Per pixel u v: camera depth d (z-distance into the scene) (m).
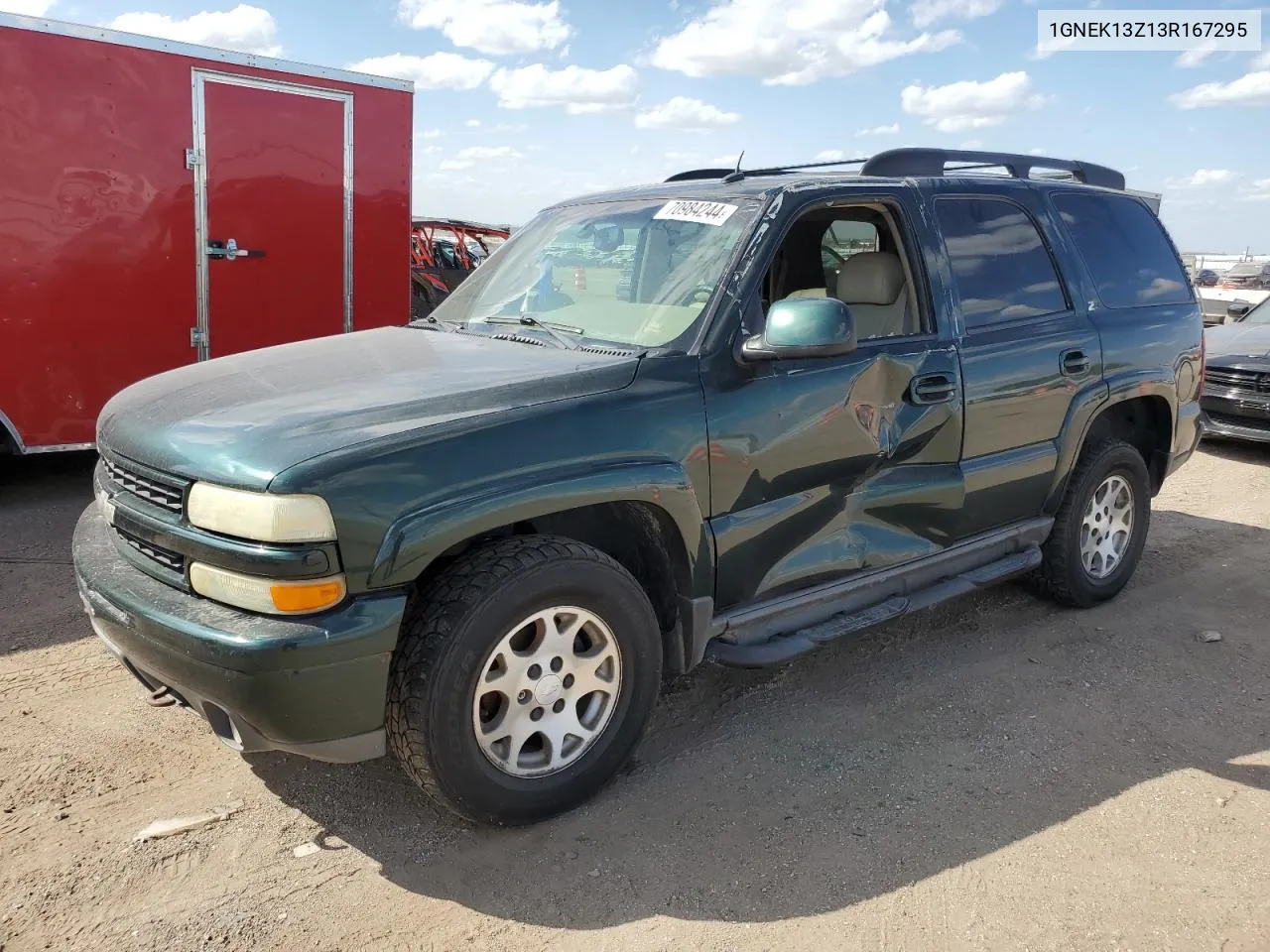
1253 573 5.45
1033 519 4.41
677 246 3.50
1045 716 3.72
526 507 2.65
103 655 3.97
